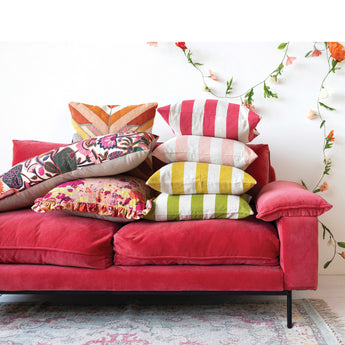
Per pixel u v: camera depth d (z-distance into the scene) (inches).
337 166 102.0
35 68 108.6
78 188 74.4
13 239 71.1
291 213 66.2
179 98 105.9
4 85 109.1
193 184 75.2
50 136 108.9
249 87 104.0
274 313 74.7
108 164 76.2
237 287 67.7
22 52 108.5
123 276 69.0
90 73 107.5
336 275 101.3
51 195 72.7
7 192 78.3
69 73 107.9
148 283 68.7
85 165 76.5
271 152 103.7
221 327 68.4
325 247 102.3
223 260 68.7
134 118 93.2
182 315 74.5
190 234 69.3
